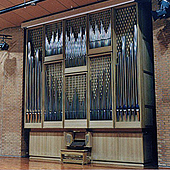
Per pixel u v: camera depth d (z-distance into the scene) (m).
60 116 9.66
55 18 9.98
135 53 8.48
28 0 9.18
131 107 8.40
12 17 10.41
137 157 8.33
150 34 9.24
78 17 9.69
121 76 8.65
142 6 8.91
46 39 10.28
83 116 9.17
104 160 8.86
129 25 8.80
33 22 10.52
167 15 7.90
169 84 8.05
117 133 8.73
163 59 8.22
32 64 10.50
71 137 9.38
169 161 7.83
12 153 10.61
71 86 9.57
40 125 10.05
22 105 10.69
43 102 10.07
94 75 9.20
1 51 11.37
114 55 8.85
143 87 8.47
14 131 10.69
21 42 11.06
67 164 8.78
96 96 9.00
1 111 11.05
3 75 11.23
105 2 9.04
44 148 10.01
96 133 9.09
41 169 7.86
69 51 9.70
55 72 10.05
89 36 9.34
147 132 8.70
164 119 8.02
